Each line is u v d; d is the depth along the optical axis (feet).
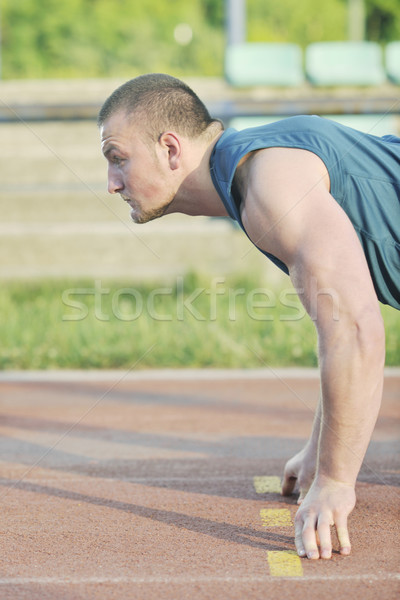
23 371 59.26
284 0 337.11
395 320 63.16
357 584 20.31
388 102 104.06
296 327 64.69
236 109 103.19
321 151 20.52
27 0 304.09
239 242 90.38
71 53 302.86
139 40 307.17
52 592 20.08
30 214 100.53
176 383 53.62
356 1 316.40
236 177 20.99
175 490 28.86
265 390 50.70
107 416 43.42
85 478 30.73
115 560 22.15
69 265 92.58
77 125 111.04
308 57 127.34
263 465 32.37
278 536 23.80
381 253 21.67
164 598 19.65
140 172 21.75
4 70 300.61
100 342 62.08
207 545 23.17
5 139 110.01
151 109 21.42
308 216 19.43
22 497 28.25
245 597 19.63
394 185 21.33
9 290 84.02
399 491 28.25
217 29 328.08
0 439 38.29
